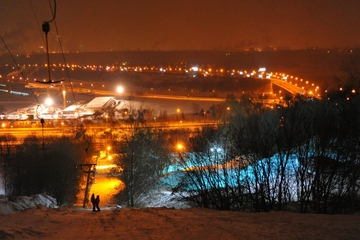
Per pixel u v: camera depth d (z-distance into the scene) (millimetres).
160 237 8695
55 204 24734
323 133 16594
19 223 11305
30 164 33156
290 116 18531
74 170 36156
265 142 17531
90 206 34656
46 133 48906
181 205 24406
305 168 16281
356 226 9156
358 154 16328
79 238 8992
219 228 9492
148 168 36500
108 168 44250
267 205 16812
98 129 50281
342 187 15938
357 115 17062
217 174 18219
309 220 10367
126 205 35406
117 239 8688
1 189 34438
